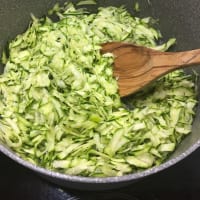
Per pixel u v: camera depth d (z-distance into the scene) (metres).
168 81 0.36
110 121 0.33
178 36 0.38
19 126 0.33
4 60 0.38
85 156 0.32
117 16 0.40
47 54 0.36
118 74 0.34
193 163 0.33
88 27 0.38
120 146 0.32
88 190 0.32
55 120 0.33
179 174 0.33
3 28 0.37
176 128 0.34
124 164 0.31
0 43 0.37
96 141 0.32
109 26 0.38
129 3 0.40
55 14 0.40
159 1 0.38
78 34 0.37
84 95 0.34
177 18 0.37
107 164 0.31
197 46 0.36
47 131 0.33
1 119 0.34
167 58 0.32
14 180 0.33
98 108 0.33
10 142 0.32
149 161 0.32
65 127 0.33
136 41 0.39
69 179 0.26
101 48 0.36
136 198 0.32
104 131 0.32
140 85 0.33
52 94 0.34
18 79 0.36
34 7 0.38
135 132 0.32
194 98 0.35
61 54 0.35
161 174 0.33
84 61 0.35
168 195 0.32
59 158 0.32
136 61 0.33
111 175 0.31
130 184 0.32
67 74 0.34
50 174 0.26
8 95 0.35
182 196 0.32
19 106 0.34
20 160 0.26
